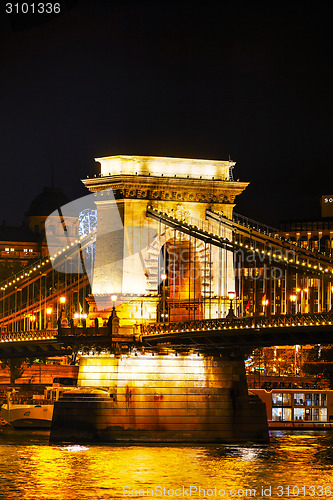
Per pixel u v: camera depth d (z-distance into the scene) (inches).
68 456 5226.4
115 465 4995.1
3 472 4862.2
